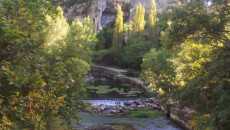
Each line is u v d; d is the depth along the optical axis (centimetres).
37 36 963
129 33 11669
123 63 10725
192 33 2030
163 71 4306
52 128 1314
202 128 1959
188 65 2309
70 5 15188
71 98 1326
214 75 1888
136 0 15288
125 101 5634
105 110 4906
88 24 6775
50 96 1002
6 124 852
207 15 1942
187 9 1988
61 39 2619
